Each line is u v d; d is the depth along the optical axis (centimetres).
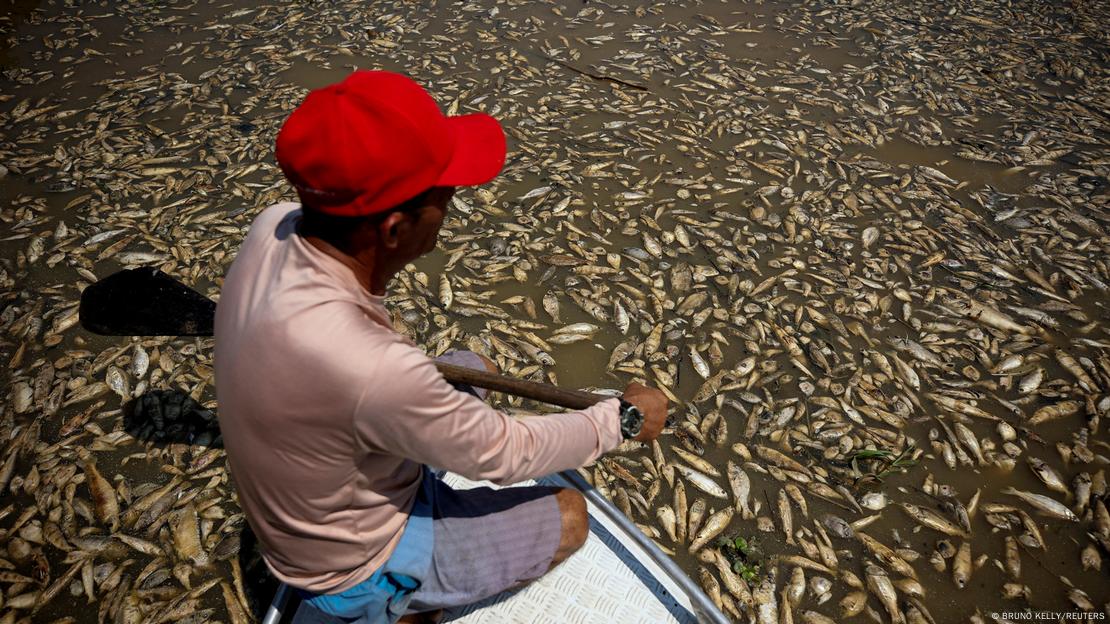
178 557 237
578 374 305
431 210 135
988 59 529
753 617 231
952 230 382
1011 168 427
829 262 360
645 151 430
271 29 543
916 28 565
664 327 326
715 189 404
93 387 288
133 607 224
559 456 159
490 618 205
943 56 531
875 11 588
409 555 163
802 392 300
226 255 353
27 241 356
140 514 248
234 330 136
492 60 513
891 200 400
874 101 481
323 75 491
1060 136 454
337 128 119
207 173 404
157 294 249
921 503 263
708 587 238
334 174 120
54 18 552
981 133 455
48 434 271
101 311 243
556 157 424
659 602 210
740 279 350
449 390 137
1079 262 365
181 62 502
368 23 552
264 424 132
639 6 589
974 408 295
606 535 224
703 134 446
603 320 329
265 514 147
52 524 245
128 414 279
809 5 596
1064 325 332
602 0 597
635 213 386
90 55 507
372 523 153
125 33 535
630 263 357
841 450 279
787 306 336
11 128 434
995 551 250
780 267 357
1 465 261
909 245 372
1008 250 371
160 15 559
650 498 262
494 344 315
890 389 302
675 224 380
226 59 506
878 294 344
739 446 280
